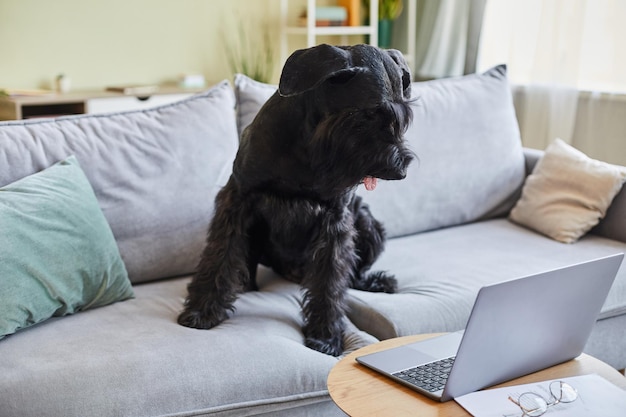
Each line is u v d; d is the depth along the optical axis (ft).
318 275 6.40
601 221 8.74
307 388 5.49
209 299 6.18
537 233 8.86
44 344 5.52
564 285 4.62
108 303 6.45
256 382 5.34
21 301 5.63
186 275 7.45
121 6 14.40
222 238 6.37
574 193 8.66
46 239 5.93
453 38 14.37
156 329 5.89
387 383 4.70
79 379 5.04
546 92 12.48
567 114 12.18
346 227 6.47
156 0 14.70
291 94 5.37
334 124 5.54
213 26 15.37
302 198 6.28
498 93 9.53
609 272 4.89
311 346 6.07
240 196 6.38
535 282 4.43
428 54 14.79
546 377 4.87
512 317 4.43
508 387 4.63
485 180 9.18
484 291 4.17
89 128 7.07
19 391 4.89
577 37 11.87
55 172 6.43
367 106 5.50
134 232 7.00
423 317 6.61
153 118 7.41
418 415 4.29
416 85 9.04
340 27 14.99
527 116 12.79
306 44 16.31
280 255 7.00
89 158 6.88
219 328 6.05
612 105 11.93
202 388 5.19
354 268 7.35
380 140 5.47
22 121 6.86
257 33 15.85
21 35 13.61
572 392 4.51
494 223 9.25
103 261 6.32
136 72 14.82
